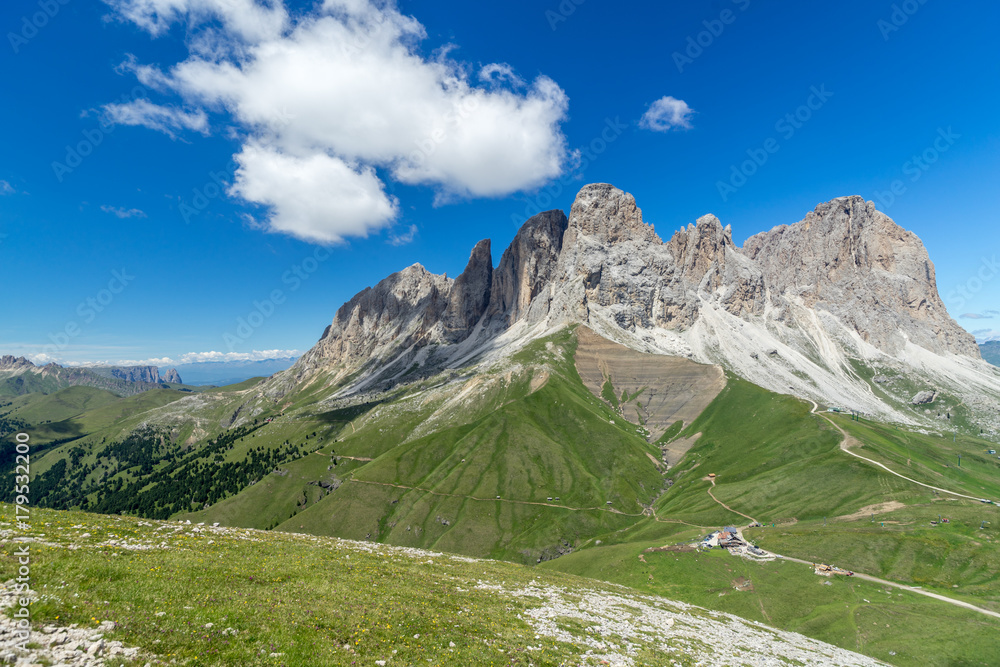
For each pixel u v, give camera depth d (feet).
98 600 77.77
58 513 134.00
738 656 133.08
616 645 115.24
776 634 191.93
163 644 69.62
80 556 93.61
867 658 195.00
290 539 171.42
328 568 128.06
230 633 77.46
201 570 101.45
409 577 138.92
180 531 142.92
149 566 96.58
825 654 171.63
